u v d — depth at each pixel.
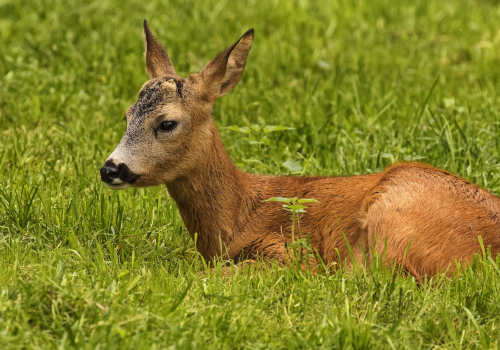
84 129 13.70
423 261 9.13
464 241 9.16
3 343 6.75
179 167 9.98
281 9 20.47
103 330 7.04
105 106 14.87
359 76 16.47
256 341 7.37
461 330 7.71
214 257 10.02
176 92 9.93
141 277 8.91
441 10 21.44
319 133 13.79
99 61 16.77
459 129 12.93
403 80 16.83
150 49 10.86
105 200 10.68
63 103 14.86
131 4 20.48
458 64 18.31
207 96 10.14
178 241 10.66
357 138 13.54
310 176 10.77
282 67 17.27
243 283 8.59
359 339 7.32
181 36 18.36
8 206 10.57
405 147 12.98
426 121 14.12
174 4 20.61
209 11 20.36
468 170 12.09
